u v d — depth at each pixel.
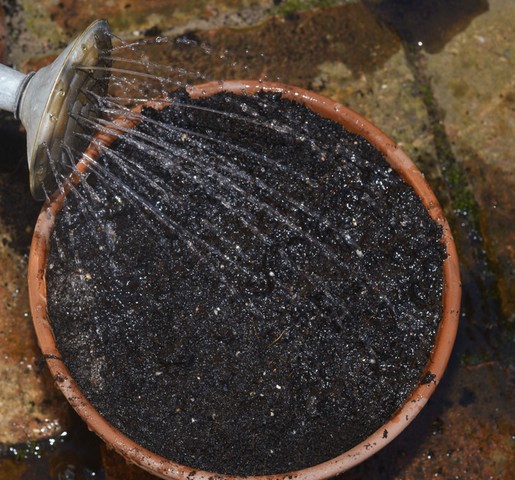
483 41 1.02
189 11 1.03
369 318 0.81
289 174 0.84
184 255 0.82
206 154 0.85
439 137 0.98
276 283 0.81
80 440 0.88
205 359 0.80
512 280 0.93
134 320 0.81
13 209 0.95
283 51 1.01
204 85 0.86
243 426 0.78
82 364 0.80
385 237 0.82
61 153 0.81
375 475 0.88
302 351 0.80
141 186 0.84
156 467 0.77
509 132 0.98
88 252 0.83
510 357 0.91
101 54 0.80
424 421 0.89
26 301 0.92
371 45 1.02
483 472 0.88
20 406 0.89
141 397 0.79
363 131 0.84
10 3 1.02
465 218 0.95
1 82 0.81
